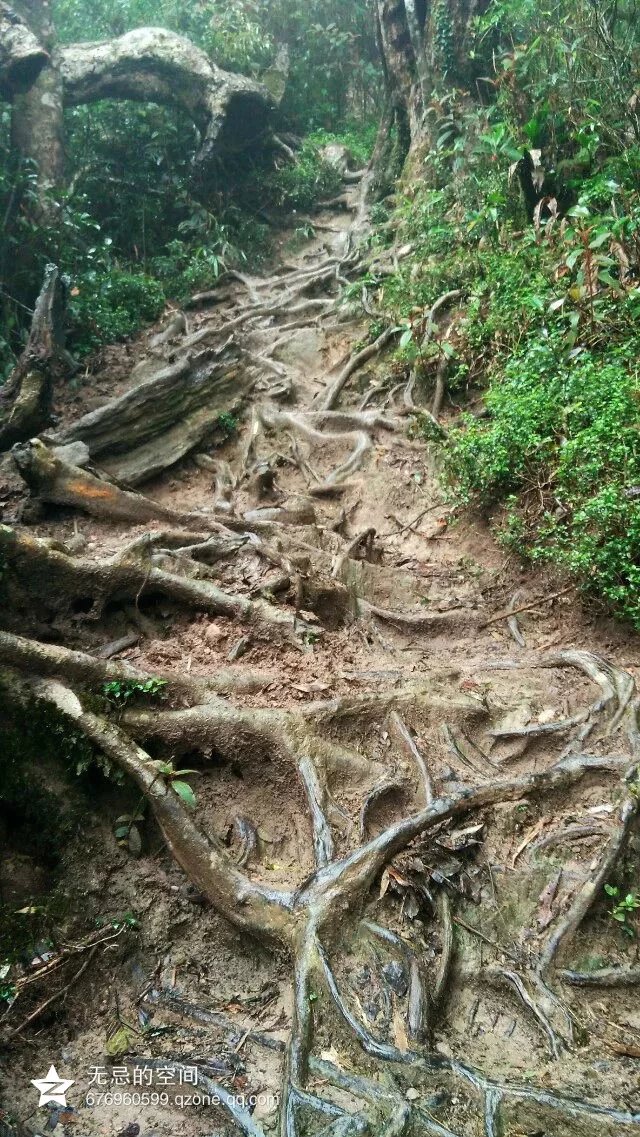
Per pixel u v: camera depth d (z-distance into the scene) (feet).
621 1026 10.35
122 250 46.32
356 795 13.32
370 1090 9.29
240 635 16.33
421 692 15.06
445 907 11.61
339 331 35.65
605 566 17.17
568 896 11.84
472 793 12.88
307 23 62.80
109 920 11.76
